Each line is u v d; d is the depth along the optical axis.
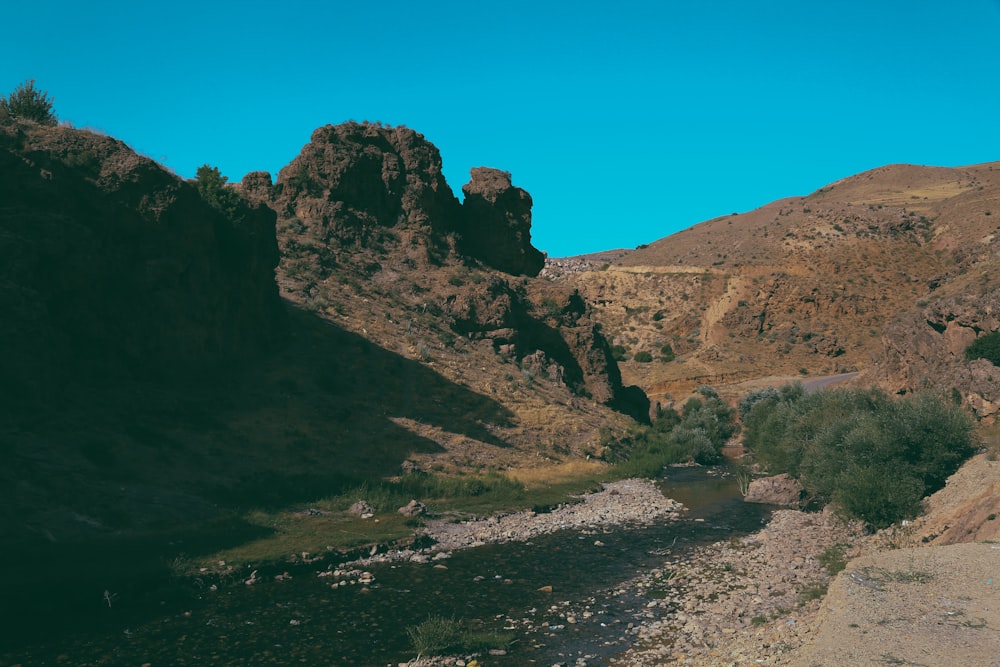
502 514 32.88
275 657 15.51
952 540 19.61
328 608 18.92
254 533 24.83
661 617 18.20
